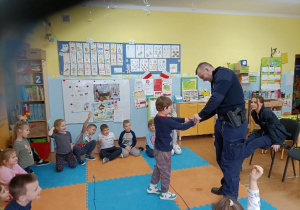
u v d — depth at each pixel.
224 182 1.82
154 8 4.08
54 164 3.06
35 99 3.50
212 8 4.30
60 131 2.90
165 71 4.26
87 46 3.86
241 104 1.80
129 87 4.16
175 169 2.75
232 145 1.77
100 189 2.29
